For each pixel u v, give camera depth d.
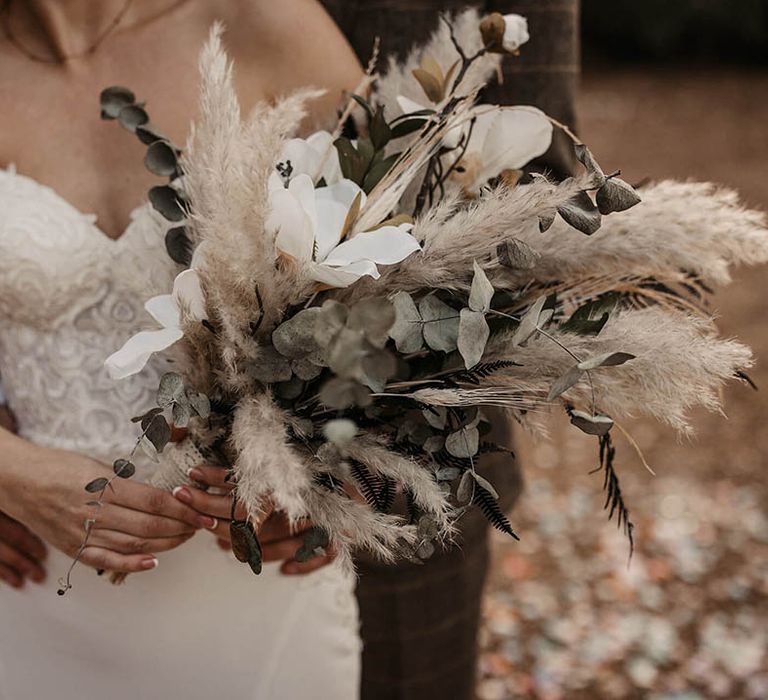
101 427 1.69
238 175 1.23
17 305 1.65
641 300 1.45
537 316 1.24
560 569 4.10
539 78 2.04
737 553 4.16
